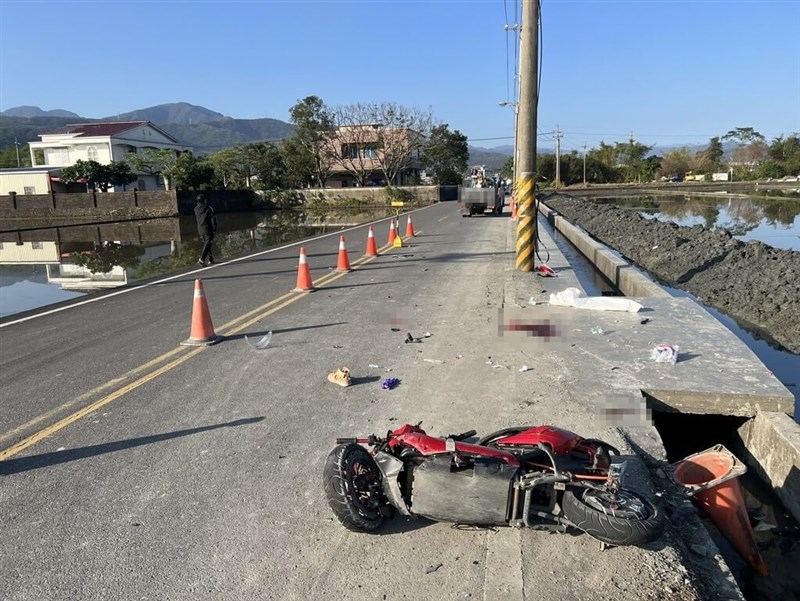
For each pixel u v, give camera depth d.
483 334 8.52
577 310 9.15
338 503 3.82
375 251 18.31
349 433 5.47
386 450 4.08
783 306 12.40
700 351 6.91
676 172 114.88
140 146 76.75
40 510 4.43
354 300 11.47
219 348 8.51
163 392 6.79
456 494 3.69
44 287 18.38
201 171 61.44
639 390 5.83
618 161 120.00
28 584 3.61
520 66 13.12
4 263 25.12
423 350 7.93
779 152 106.56
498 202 35.66
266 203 68.94
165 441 5.50
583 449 3.95
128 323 10.47
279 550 3.85
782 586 4.25
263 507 4.35
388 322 9.58
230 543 3.95
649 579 3.39
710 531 4.49
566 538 3.80
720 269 17.02
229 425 5.79
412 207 57.84
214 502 4.44
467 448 3.87
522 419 5.52
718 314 13.44
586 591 3.33
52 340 9.48
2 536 4.12
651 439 5.08
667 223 26.47
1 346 9.24
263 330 9.43
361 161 75.38
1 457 5.31
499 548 3.75
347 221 42.84
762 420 5.50
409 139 74.25
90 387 7.07
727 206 49.53
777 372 9.12
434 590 3.42
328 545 3.89
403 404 6.09
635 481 4.36
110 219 55.97
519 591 3.36
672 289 16.73
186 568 3.71
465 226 27.86
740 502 4.49
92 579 3.64
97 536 4.08
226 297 12.41
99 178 59.84
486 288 12.16
